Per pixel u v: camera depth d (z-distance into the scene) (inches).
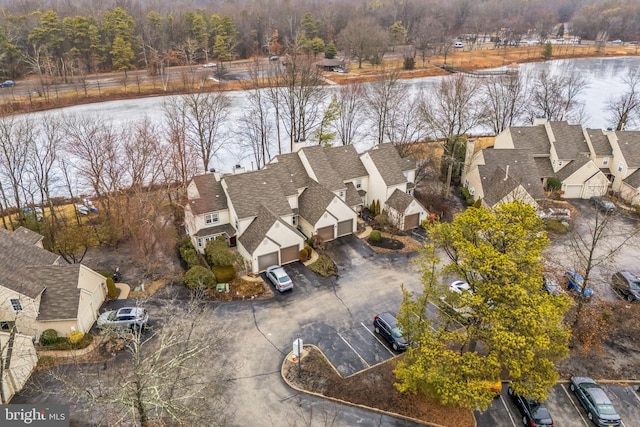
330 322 1416.1
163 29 5137.8
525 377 1042.7
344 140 2854.3
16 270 1338.6
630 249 1846.7
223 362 1251.8
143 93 4077.3
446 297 1116.5
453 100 2812.5
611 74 5118.1
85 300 1369.3
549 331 1024.2
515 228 1025.5
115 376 1175.6
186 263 1733.5
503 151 2331.4
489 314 987.3
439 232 1142.3
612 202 2224.4
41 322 1300.4
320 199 1884.8
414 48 5831.7
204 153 2532.0
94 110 3612.2
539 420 1038.4
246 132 3075.8
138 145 2239.2
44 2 7268.7
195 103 2588.6
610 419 1047.6
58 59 4357.8
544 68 5349.4
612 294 1569.9
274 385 1178.0
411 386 1076.5
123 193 2032.5
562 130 2493.8
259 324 1405.0
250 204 1785.2
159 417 926.4
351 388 1170.0
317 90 3166.8
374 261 1749.5
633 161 2333.9
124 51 4463.6
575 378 1171.9
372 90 3518.7
